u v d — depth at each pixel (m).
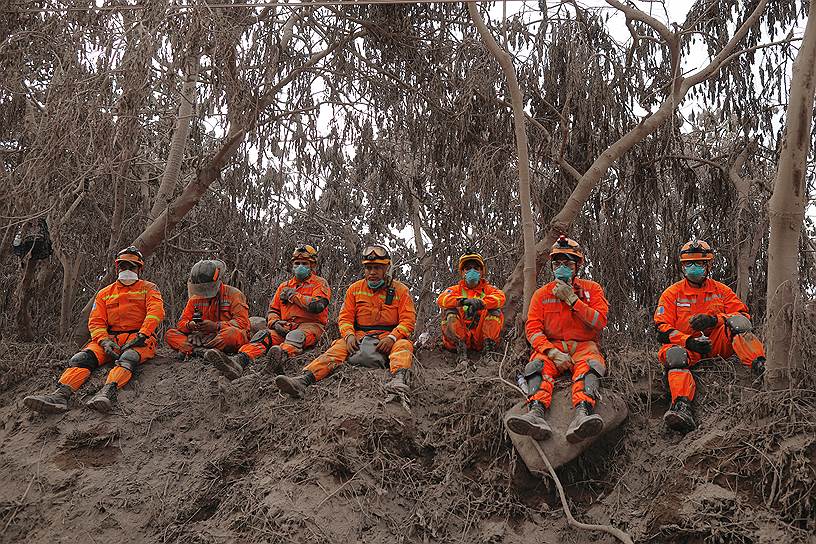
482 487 6.41
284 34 11.91
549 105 11.50
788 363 5.99
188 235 13.77
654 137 11.20
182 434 7.38
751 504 5.45
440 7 11.84
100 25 10.20
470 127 11.62
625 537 5.64
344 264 15.50
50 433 7.58
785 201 6.16
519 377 6.91
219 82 10.35
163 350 9.02
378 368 7.55
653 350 7.55
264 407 7.28
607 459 6.48
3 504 6.96
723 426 6.15
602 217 12.20
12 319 12.15
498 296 7.96
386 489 6.31
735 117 12.80
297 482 6.27
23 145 10.87
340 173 13.71
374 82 12.41
